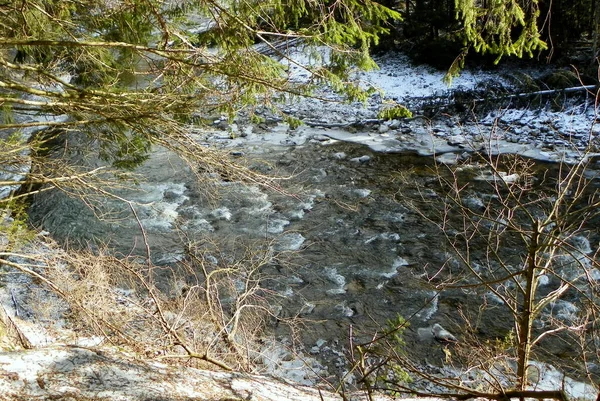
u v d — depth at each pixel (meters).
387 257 10.65
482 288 9.35
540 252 5.63
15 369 3.12
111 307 6.11
